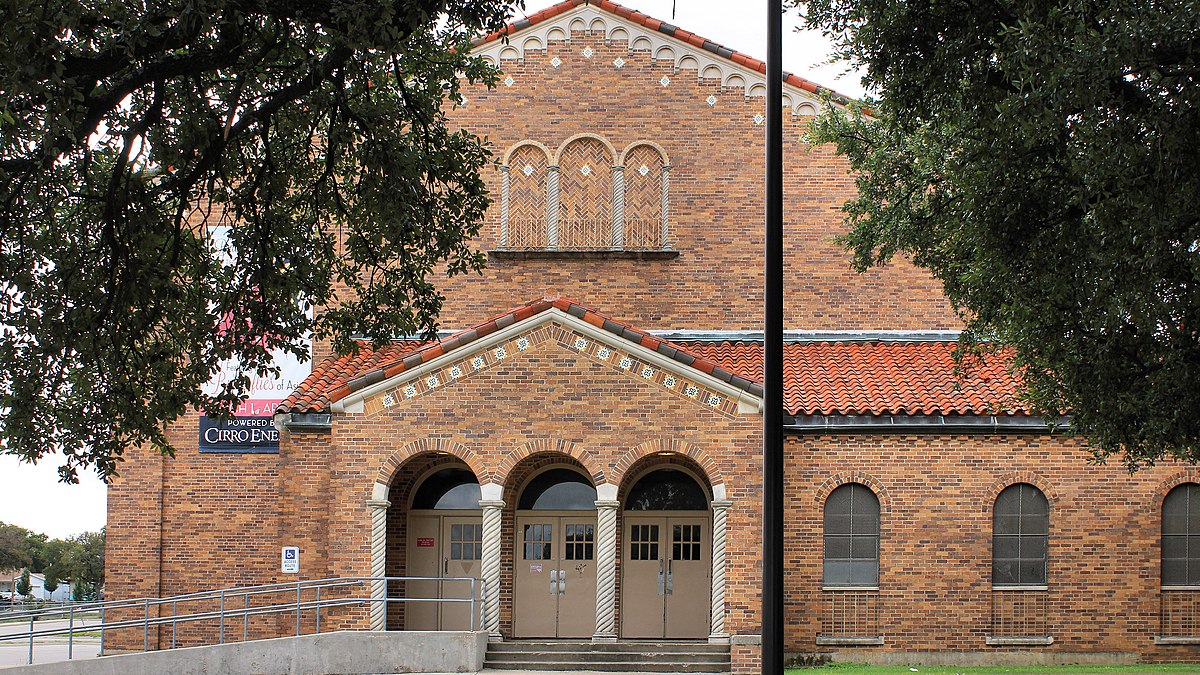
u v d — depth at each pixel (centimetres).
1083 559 2766
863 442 2806
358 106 1839
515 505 2958
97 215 1728
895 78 1756
